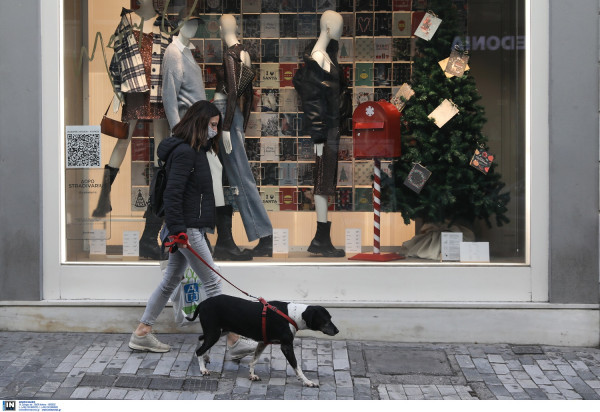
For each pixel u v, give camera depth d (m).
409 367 6.04
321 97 7.16
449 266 6.63
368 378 5.82
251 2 7.12
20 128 6.59
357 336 6.60
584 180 6.46
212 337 5.57
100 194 6.89
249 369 5.89
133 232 6.90
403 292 6.65
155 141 7.01
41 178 6.65
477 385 5.73
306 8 7.14
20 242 6.63
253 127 7.16
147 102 7.03
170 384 5.61
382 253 7.03
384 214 7.09
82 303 6.63
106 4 6.99
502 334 6.55
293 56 7.15
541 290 6.59
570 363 6.16
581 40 6.43
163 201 5.80
